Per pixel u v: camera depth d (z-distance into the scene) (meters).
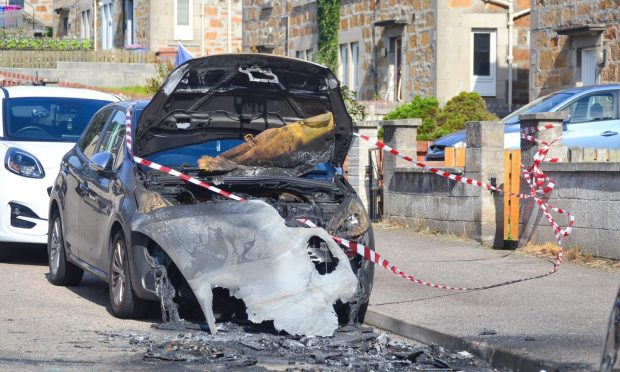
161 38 65.12
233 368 10.97
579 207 18.61
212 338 12.42
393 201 24.39
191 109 14.30
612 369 7.40
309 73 14.24
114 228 13.94
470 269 17.75
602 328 12.71
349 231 13.29
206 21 66.00
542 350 11.46
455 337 12.28
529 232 19.91
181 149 14.59
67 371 10.62
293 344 12.11
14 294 15.58
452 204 22.06
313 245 13.20
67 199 16.06
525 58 40.03
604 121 24.09
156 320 13.71
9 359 11.05
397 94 41.94
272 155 14.37
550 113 19.47
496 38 39.22
